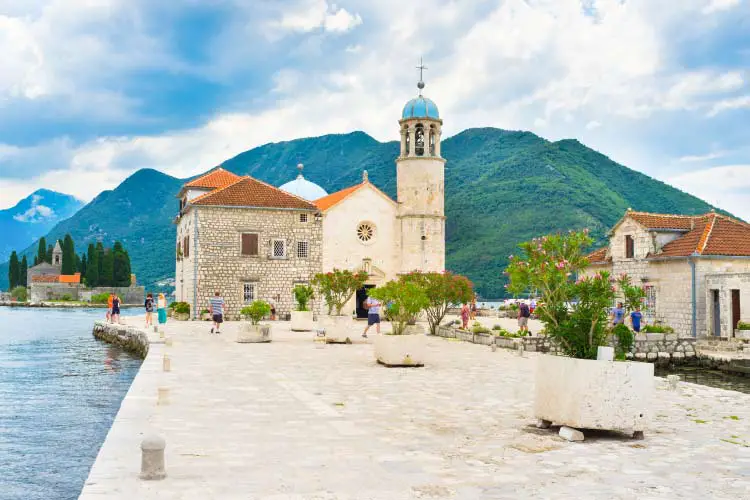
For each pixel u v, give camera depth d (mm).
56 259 188750
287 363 23797
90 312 115188
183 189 60906
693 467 9938
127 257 164375
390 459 10320
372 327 46156
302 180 77375
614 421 11750
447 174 197500
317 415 13938
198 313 53469
